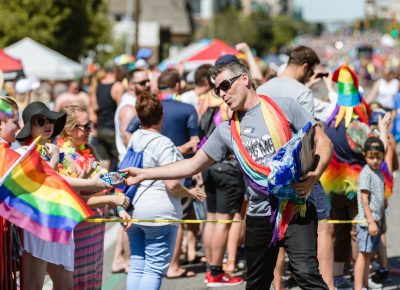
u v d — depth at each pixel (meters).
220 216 10.38
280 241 6.97
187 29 89.44
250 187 7.01
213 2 101.06
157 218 8.16
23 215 6.18
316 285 6.74
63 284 7.50
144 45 61.25
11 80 14.73
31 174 6.24
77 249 8.16
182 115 10.54
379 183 9.38
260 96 7.00
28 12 42.84
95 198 7.59
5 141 6.94
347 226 10.05
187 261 12.02
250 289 7.24
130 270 8.32
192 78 15.80
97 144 15.95
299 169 6.65
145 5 89.31
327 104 10.06
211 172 10.34
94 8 49.91
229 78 6.88
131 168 7.31
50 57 30.20
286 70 8.87
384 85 23.53
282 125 6.88
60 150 8.02
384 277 10.32
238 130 6.95
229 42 99.56
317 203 9.09
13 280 6.73
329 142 6.91
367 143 9.37
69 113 8.18
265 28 126.75
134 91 11.39
